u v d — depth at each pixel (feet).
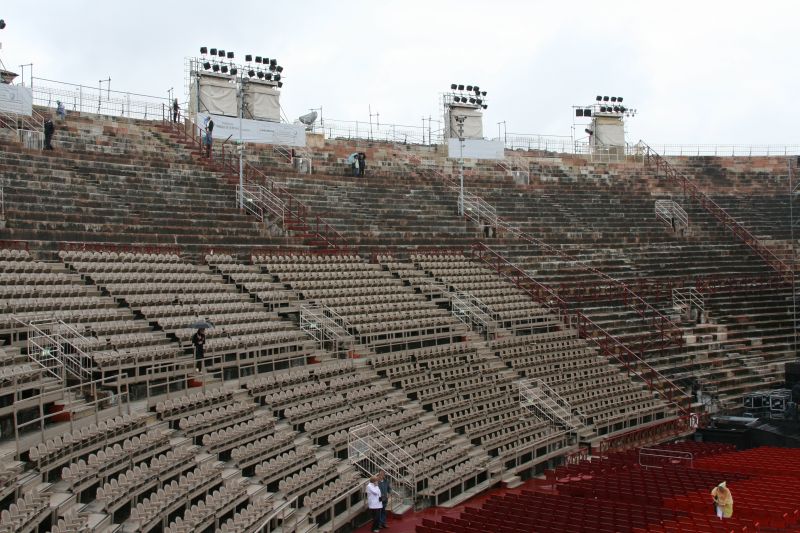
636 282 138.21
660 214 160.66
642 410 104.53
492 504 66.80
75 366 63.57
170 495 50.96
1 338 63.57
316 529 60.18
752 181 179.52
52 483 47.60
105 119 126.72
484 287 121.80
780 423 100.48
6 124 111.96
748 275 148.05
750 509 61.36
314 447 69.00
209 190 114.42
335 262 112.06
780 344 128.77
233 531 50.44
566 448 93.35
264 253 106.52
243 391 72.95
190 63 148.56
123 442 55.42
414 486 71.31
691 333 127.13
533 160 172.86
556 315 120.98
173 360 69.72
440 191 147.43
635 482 74.79
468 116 180.86
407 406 85.92
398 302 106.11
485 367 101.60
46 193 94.07
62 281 77.87
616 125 190.49
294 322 93.91
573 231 149.07
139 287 82.79
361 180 140.15
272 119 156.35
